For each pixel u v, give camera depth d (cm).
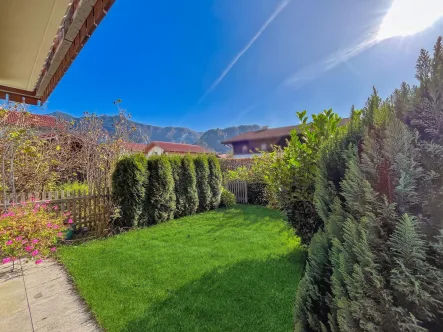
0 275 320
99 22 164
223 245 418
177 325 212
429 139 98
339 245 111
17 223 347
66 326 219
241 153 2453
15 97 343
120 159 578
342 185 119
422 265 84
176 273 310
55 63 242
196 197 724
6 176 534
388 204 97
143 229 549
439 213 89
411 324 82
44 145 687
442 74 97
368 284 93
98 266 337
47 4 169
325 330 114
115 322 218
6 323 224
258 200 896
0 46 227
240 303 243
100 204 550
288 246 405
